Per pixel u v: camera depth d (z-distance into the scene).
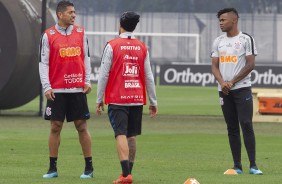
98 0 145.25
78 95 28.27
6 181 27.45
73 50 28.11
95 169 30.89
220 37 30.16
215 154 36.31
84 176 28.41
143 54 26.97
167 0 149.88
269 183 27.31
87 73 28.39
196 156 35.47
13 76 56.41
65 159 33.78
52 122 28.31
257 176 29.12
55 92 28.11
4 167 31.17
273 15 138.00
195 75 94.81
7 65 56.38
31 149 37.12
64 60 28.08
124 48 26.72
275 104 55.12
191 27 140.50
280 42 137.38
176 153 36.59
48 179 27.98
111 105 26.62
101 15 142.25
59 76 28.11
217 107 69.06
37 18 58.72
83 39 28.36
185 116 59.31
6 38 56.41
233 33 29.89
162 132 47.16
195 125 52.12
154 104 27.33
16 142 40.00
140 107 27.02
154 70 110.44
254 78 87.69
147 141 41.84
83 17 142.62
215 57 30.12
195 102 75.38
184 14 140.88
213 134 46.22
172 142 41.47
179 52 141.25
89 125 51.38
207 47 140.25
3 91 56.94
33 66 58.06
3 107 59.75
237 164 30.22
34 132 45.62
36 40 58.25
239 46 29.70
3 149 37.03
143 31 141.50
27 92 59.06
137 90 26.77
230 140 30.27
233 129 30.25
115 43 26.73
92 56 140.88
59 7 28.11
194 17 140.62
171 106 69.62
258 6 144.88
